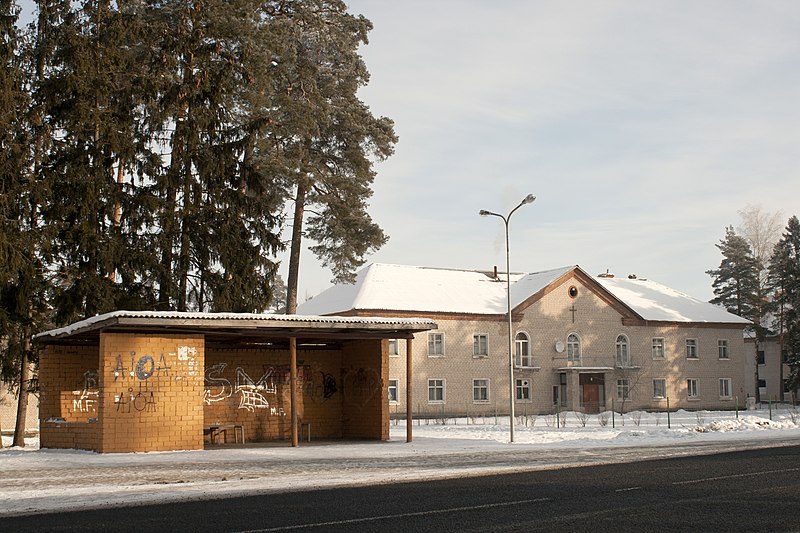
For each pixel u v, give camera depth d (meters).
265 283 35.81
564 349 62.38
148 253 33.25
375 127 44.25
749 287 86.19
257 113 37.09
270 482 15.92
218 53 36.47
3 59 29.86
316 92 41.22
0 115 29.27
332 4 43.47
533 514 11.49
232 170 35.62
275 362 29.52
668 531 10.06
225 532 10.31
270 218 36.72
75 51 32.19
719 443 27.09
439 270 64.12
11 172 29.86
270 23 39.34
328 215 43.19
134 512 12.26
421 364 56.59
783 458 20.16
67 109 32.31
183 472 18.03
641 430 34.72
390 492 14.20
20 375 31.11
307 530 10.38
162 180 33.91
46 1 33.00
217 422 28.19
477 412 58.12
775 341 87.38
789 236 84.00
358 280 60.28
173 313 22.55
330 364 30.47
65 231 31.72
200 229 34.22
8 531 10.71
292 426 25.70
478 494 13.76
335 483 15.70
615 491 14.00
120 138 32.97
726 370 70.25
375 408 28.83
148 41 35.69
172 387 23.98
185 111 34.84
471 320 58.91
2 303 29.69
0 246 27.59
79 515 12.06
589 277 64.19
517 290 63.81
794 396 79.81
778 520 10.80
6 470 18.78
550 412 61.28
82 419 26.33
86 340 26.25
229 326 24.14
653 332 67.00
